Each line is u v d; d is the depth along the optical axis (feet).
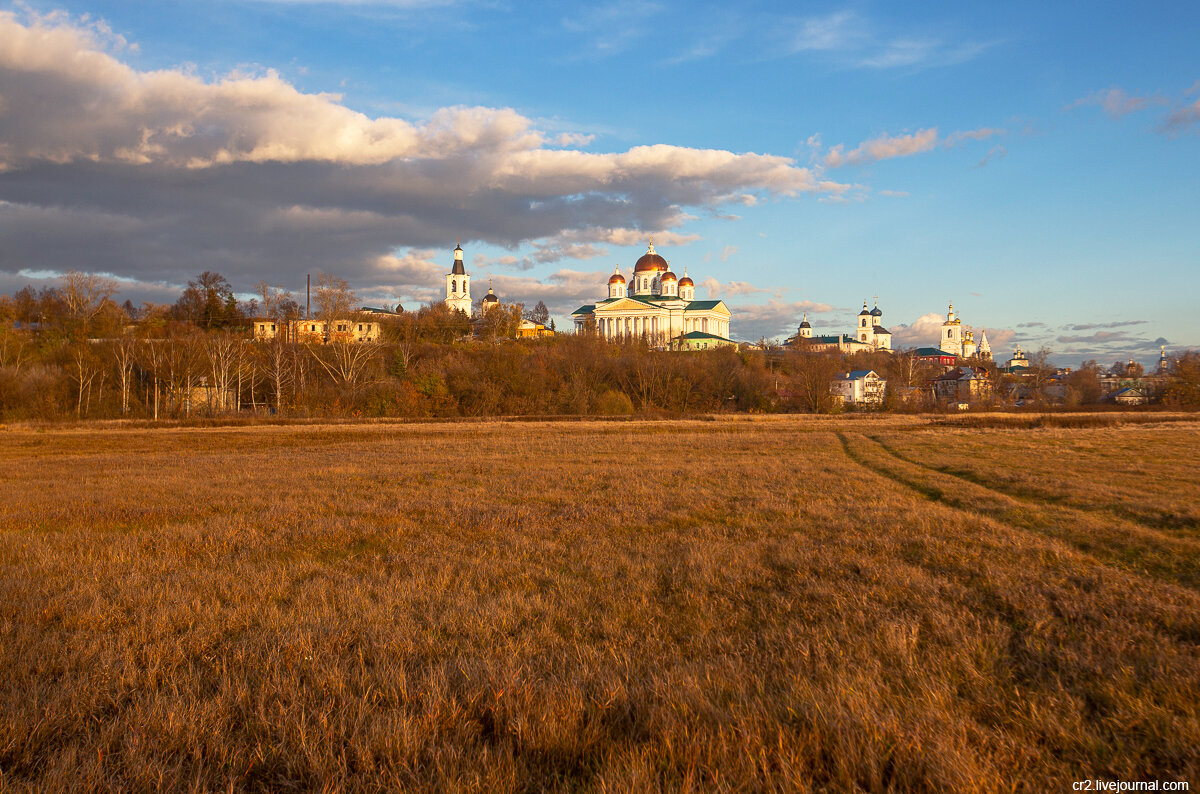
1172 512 50.52
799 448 124.88
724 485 73.56
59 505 62.69
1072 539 43.88
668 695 18.83
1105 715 18.54
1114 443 120.98
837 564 36.68
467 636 25.93
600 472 87.04
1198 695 19.33
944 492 67.92
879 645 23.35
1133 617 27.09
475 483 77.15
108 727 18.20
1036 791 14.62
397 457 110.32
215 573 36.11
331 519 53.36
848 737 16.29
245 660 23.40
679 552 40.40
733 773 14.94
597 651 23.72
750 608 29.68
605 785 14.70
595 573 35.81
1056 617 27.32
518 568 37.45
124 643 24.84
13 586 33.71
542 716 17.84
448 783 14.97
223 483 78.84
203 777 15.85
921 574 34.06
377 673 21.48
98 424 191.11
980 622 26.58
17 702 19.29
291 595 32.42
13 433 169.27
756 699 18.70
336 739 17.48
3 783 15.66
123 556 40.60
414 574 35.86
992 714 18.56
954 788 14.26
